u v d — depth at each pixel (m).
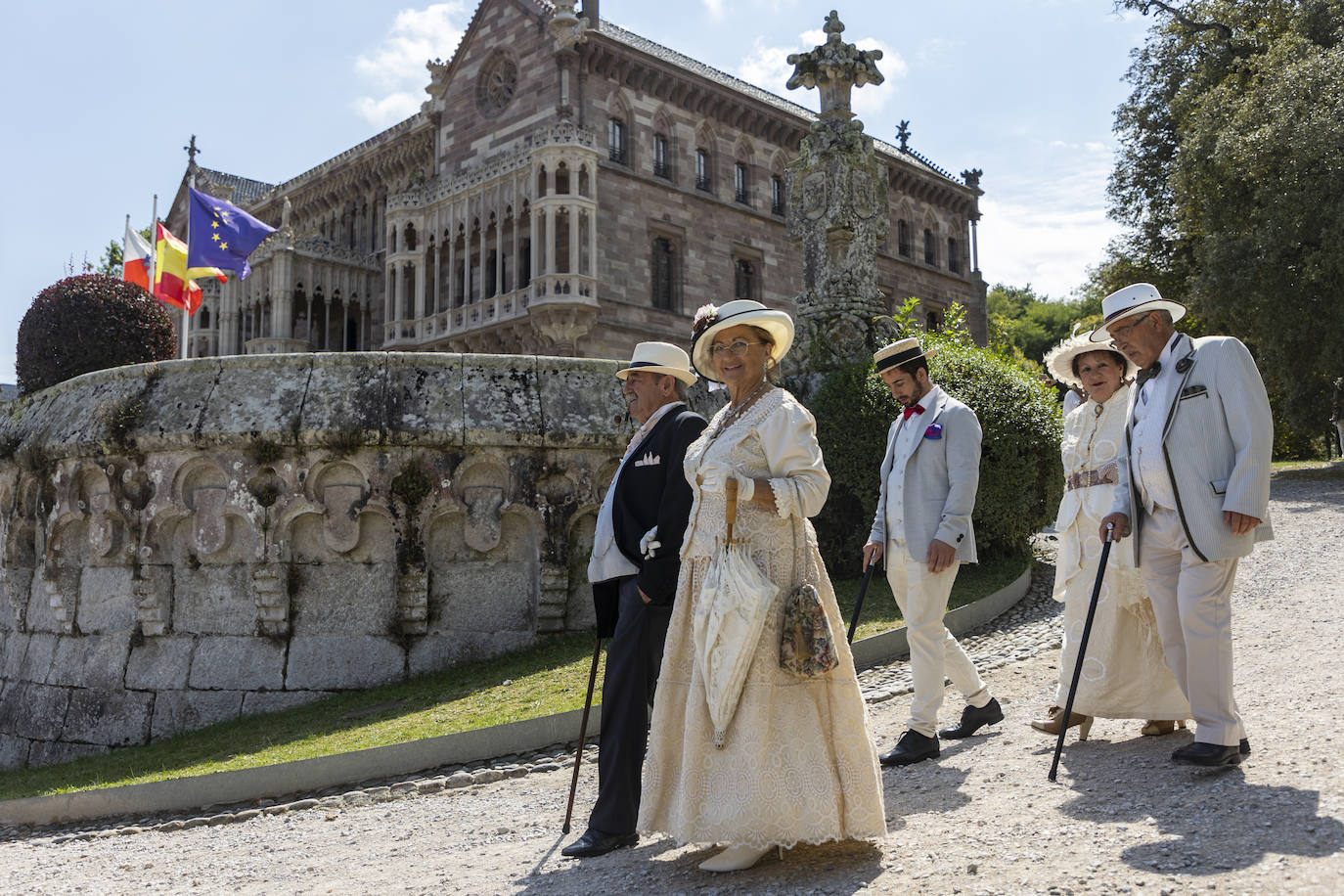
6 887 4.78
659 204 32.34
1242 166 21.92
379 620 9.28
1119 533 4.30
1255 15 27.03
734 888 3.21
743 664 3.28
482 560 9.59
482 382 9.73
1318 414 22.42
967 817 3.67
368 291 37.41
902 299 42.56
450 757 6.42
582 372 10.13
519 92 31.81
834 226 13.32
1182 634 4.22
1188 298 26.36
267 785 6.32
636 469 4.21
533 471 9.66
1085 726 4.79
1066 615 4.94
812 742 3.31
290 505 9.28
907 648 7.99
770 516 3.46
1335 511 14.03
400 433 9.30
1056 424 11.32
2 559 11.76
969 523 4.93
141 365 10.23
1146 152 30.61
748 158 36.03
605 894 3.36
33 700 10.35
